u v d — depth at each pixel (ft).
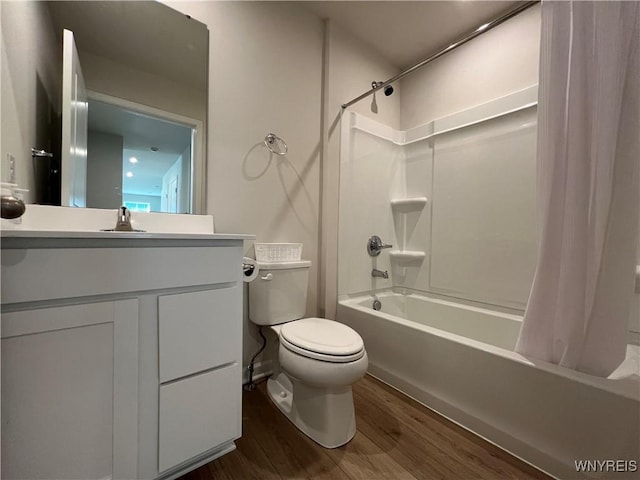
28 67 3.13
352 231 6.61
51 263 2.10
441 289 6.61
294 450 3.58
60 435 2.16
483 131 5.92
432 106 7.00
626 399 2.71
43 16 3.36
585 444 2.96
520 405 3.45
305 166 5.94
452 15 5.87
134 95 4.09
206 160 4.66
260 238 5.31
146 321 2.52
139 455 2.48
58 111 3.50
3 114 2.66
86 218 3.68
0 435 1.95
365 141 6.79
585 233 3.05
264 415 4.29
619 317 2.92
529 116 5.26
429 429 3.99
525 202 5.31
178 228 4.40
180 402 2.68
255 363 5.25
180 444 2.68
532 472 3.25
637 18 2.78
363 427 4.03
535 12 5.31
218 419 2.94
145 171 4.17
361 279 6.81
